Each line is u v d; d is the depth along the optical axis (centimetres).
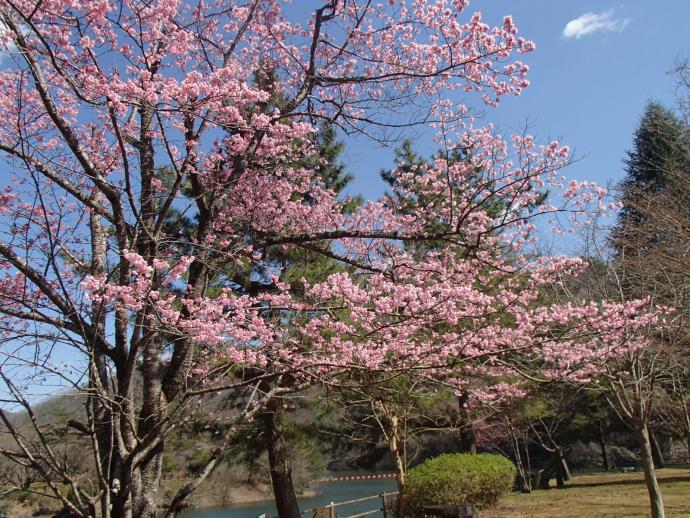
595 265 941
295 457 1108
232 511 1655
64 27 439
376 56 692
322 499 1933
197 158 567
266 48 747
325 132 983
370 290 596
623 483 1574
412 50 675
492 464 1092
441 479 1002
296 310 541
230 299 491
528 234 819
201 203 590
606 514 1017
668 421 1167
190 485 450
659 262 840
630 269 884
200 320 441
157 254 463
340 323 502
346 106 712
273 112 628
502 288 784
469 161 759
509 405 998
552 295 923
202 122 564
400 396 634
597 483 1659
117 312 445
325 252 643
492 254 786
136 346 399
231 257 596
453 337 545
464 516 683
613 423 2122
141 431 453
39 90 422
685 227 821
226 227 696
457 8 561
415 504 984
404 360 522
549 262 845
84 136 575
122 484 385
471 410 1002
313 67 680
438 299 544
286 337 530
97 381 350
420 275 687
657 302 898
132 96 460
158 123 482
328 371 510
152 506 434
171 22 545
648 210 877
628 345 779
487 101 670
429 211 803
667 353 805
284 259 851
